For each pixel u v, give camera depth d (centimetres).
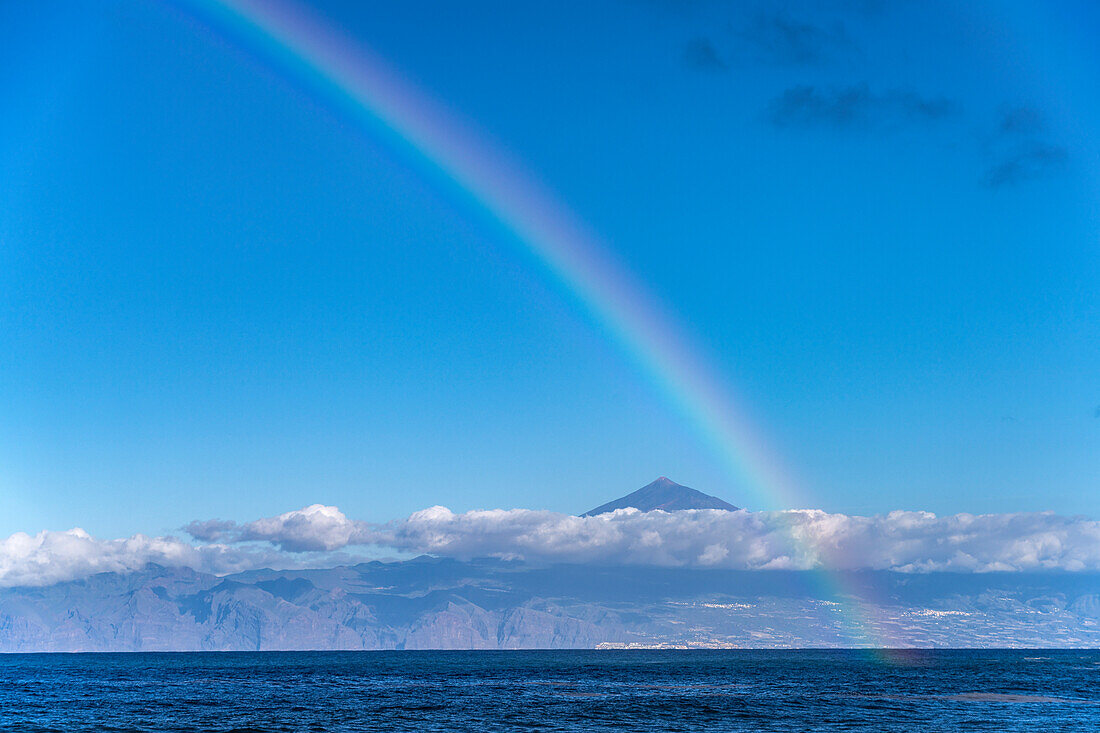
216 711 17238
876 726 14325
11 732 14088
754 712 16650
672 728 14225
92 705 18725
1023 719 15150
